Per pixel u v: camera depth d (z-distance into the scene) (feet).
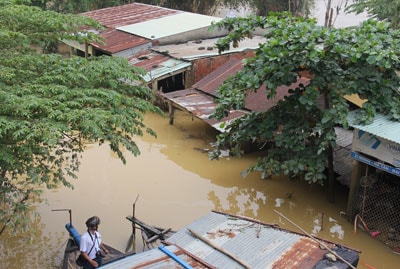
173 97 51.55
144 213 34.65
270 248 21.16
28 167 23.73
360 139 31.27
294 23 33.14
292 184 39.75
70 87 26.50
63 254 29.68
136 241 30.91
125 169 42.39
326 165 36.60
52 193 37.32
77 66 27.53
